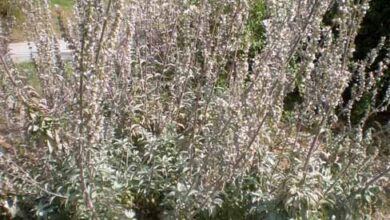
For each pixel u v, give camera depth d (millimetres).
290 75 3807
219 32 4004
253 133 3367
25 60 7211
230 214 3705
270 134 4047
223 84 4805
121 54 3820
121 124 4180
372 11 6320
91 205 3164
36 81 5125
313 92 3607
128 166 3875
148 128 4348
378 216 4305
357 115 6227
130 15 3854
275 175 3721
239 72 3531
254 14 5984
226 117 3418
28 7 4051
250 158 3363
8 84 3982
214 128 3576
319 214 3725
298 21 3518
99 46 2695
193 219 3717
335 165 4203
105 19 2660
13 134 4066
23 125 3945
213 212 3576
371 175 3865
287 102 6207
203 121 3826
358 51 6559
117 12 2695
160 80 4426
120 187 3463
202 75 4043
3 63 3945
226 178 3350
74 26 3986
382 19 6328
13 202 3666
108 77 3242
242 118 3365
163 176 3982
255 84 3359
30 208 3777
